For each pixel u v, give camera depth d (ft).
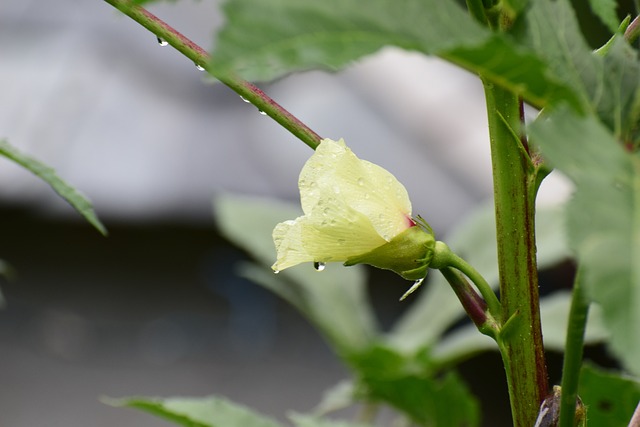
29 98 7.79
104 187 7.46
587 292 2.06
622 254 2.07
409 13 2.15
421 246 2.52
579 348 2.39
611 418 2.98
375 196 2.52
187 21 8.00
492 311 2.54
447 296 4.30
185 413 2.93
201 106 8.02
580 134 2.15
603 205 2.10
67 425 7.66
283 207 4.33
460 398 3.40
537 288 2.54
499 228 2.53
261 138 7.72
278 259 2.56
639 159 2.15
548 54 2.31
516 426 2.55
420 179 7.27
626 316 2.04
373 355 3.65
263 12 2.09
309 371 8.04
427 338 4.15
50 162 7.46
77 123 7.64
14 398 7.88
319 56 2.09
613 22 2.56
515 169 2.52
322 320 4.22
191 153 7.58
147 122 7.84
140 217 7.55
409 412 3.47
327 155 2.53
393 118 7.81
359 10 2.12
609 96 2.31
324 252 2.53
